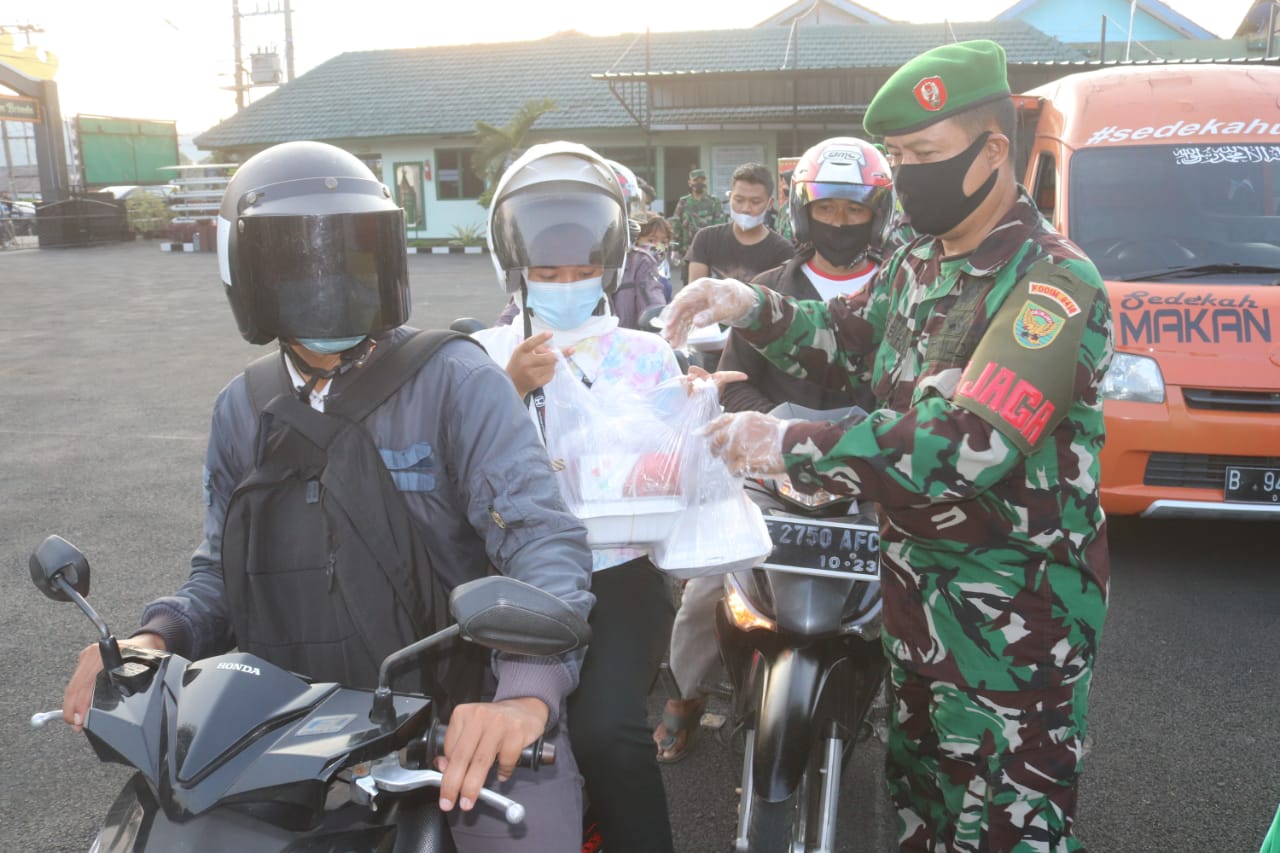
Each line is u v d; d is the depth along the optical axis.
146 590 5.04
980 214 2.11
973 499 2.10
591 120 28.58
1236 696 4.00
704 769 3.56
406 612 1.79
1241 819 3.26
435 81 32.44
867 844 3.14
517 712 1.63
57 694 4.00
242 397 1.97
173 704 1.53
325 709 1.55
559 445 2.32
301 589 1.78
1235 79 6.48
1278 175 5.96
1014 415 1.91
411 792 1.63
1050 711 2.17
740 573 2.63
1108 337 2.03
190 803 1.41
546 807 1.98
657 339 2.60
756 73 23.11
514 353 2.33
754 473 2.08
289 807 1.48
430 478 1.90
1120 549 5.59
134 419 8.82
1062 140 6.34
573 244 2.43
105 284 20.86
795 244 3.63
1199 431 4.88
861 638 2.51
